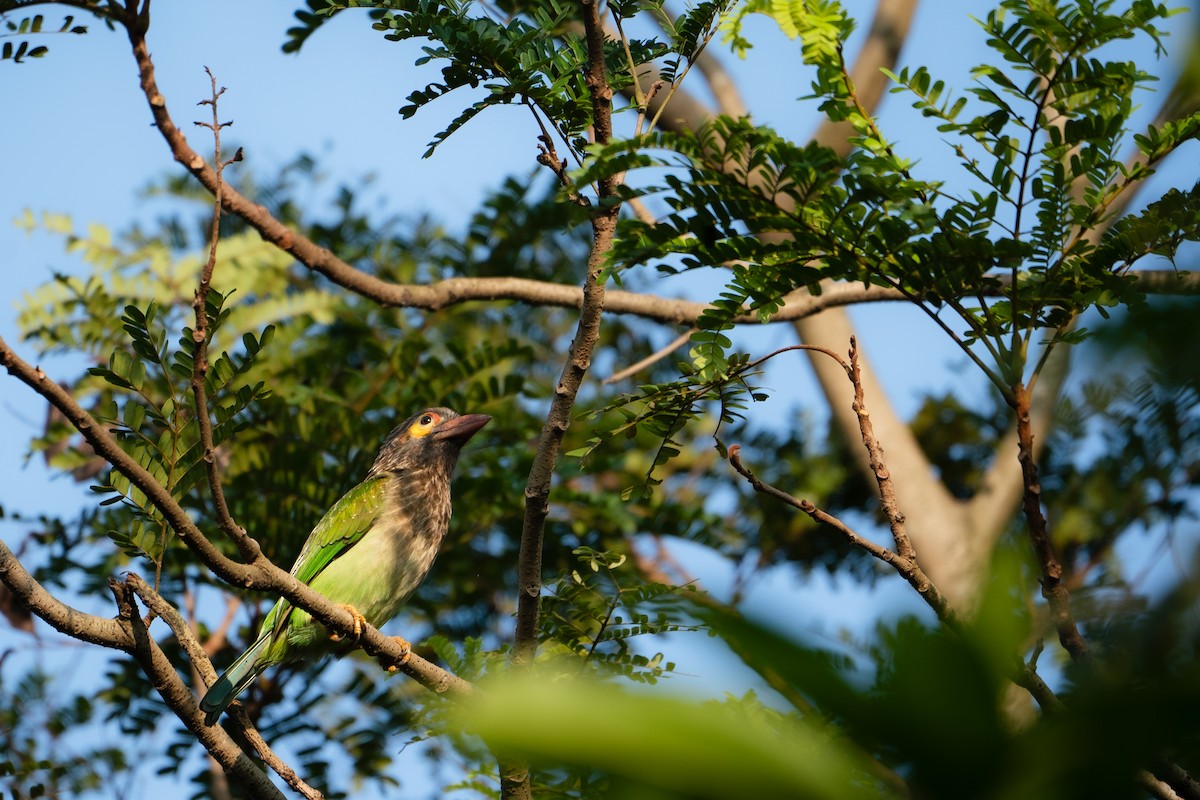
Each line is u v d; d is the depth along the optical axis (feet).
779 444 43.37
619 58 21.88
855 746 3.91
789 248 18.13
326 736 33.63
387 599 34.60
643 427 21.65
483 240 41.04
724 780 3.48
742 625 3.78
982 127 18.04
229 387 36.04
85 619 21.21
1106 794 3.66
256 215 28.86
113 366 20.12
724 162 16.55
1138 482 33.60
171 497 19.74
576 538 38.83
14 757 32.65
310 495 36.50
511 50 20.11
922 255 18.01
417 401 38.24
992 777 3.72
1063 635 14.02
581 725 3.41
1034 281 18.83
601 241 20.66
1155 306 4.35
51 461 35.22
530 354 38.19
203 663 23.41
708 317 19.83
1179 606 4.24
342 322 40.50
